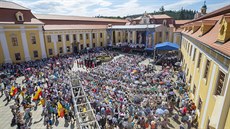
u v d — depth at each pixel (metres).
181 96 16.42
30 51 32.47
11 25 28.86
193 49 16.48
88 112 10.75
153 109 13.51
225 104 6.09
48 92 16.55
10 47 29.58
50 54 36.66
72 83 14.82
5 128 12.59
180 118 13.09
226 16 7.53
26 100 15.48
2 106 15.89
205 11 43.41
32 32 32.12
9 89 18.22
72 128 12.37
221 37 7.98
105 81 19.72
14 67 26.98
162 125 11.90
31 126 12.68
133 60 31.62
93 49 44.12
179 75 21.77
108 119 11.93
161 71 24.72
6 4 30.36
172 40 45.03
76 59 34.66
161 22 48.28
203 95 11.04
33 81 20.81
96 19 54.00
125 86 17.95
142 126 11.80
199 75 12.88
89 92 15.98
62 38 38.44
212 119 6.53
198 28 17.11
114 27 47.94
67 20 44.31
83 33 43.22
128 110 13.02
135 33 47.97
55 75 22.06
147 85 18.53
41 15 40.44
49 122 12.54
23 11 31.53
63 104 13.86
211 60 9.91
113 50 45.69
